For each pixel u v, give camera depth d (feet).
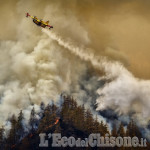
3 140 266.16
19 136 270.26
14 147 263.08
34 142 266.36
